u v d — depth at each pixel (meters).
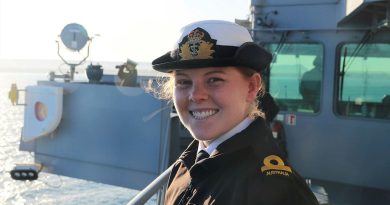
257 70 1.41
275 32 6.14
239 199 1.19
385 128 5.64
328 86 5.94
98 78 6.98
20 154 50.03
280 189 1.18
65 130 6.64
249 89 1.46
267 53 1.44
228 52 1.35
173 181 1.80
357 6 4.36
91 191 31.31
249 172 1.24
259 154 1.31
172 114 6.15
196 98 1.39
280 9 6.08
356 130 5.82
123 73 6.69
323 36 5.89
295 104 6.19
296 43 6.07
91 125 6.44
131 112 6.12
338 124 5.93
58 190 32.38
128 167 6.16
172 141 6.11
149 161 5.99
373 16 5.38
